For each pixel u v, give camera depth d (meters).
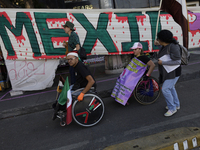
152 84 3.18
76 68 2.54
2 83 4.70
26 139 2.60
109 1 6.42
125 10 4.58
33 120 3.21
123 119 2.87
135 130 2.50
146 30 4.79
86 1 8.23
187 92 3.70
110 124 2.75
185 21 4.53
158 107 3.16
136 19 4.65
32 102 3.68
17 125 3.08
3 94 4.48
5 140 2.63
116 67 5.29
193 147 2.03
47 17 4.11
